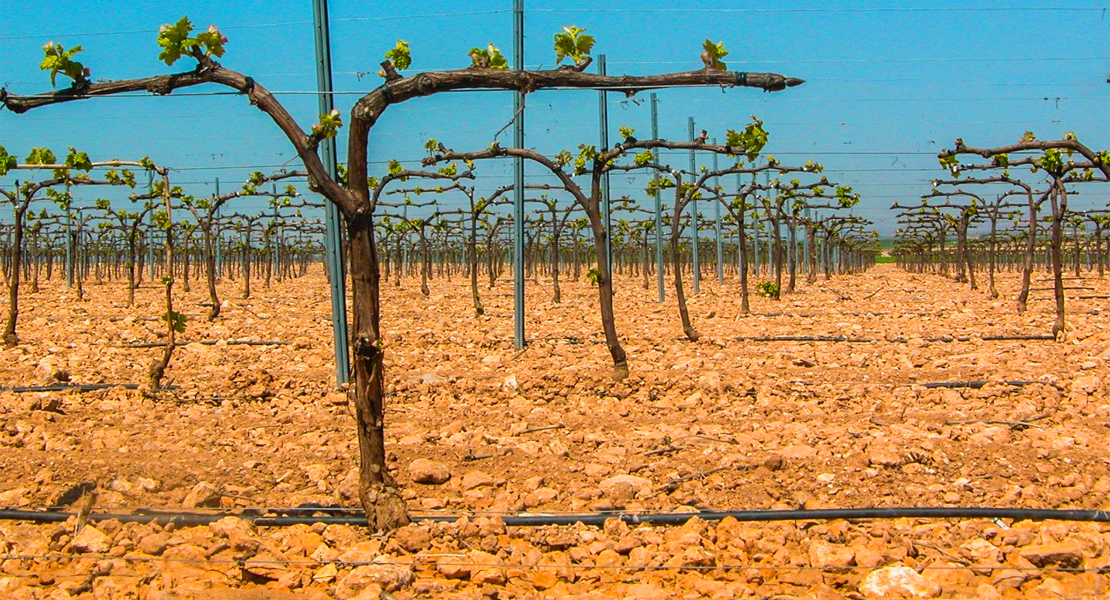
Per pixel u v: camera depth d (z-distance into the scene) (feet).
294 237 165.89
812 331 56.80
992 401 33.94
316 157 19.57
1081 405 32.60
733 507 22.38
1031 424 29.53
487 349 49.78
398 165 52.47
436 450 26.99
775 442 27.71
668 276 154.81
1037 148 36.27
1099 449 26.48
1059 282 51.34
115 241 150.41
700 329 58.54
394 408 34.24
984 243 164.35
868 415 31.83
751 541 20.26
